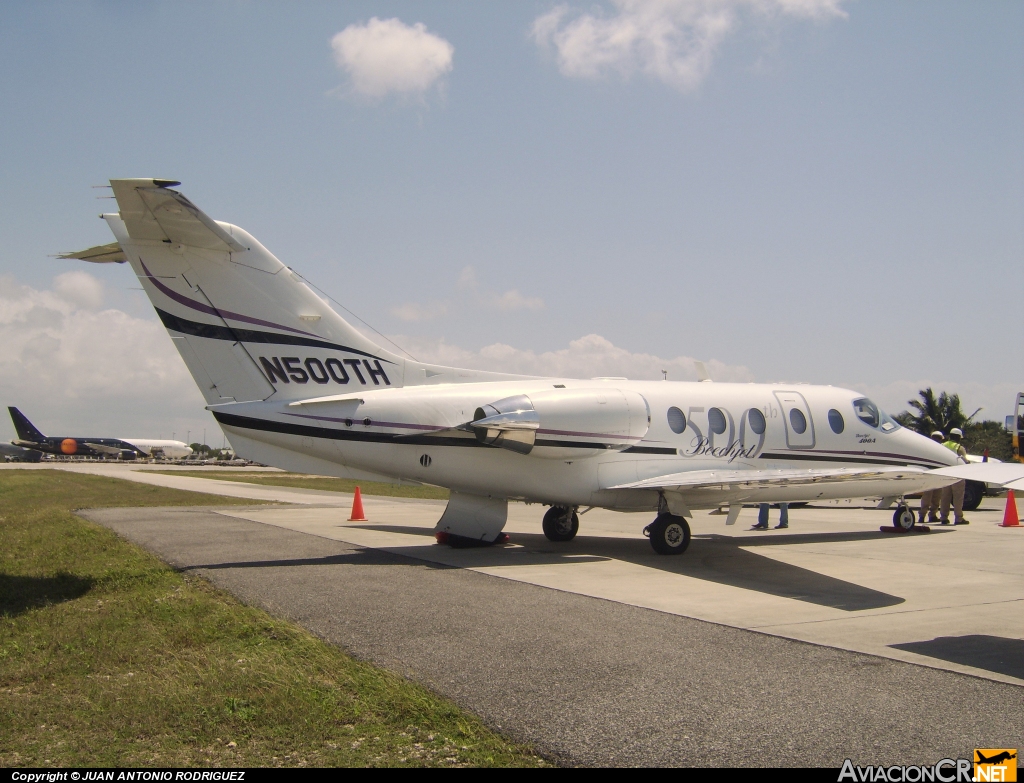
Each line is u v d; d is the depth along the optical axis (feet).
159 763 14.70
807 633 24.99
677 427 47.32
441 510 75.87
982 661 21.74
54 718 16.87
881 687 19.33
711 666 21.07
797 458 51.29
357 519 62.49
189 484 124.77
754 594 32.04
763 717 17.24
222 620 25.52
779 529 60.13
